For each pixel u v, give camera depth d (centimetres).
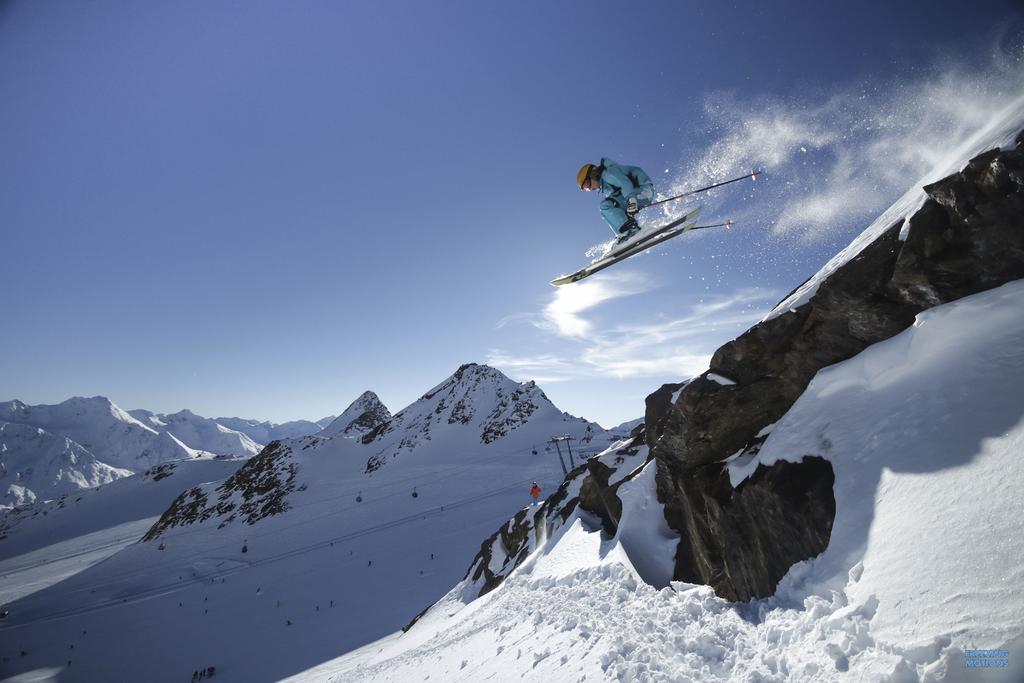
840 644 316
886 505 360
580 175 782
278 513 11238
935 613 278
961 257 414
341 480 13012
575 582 966
